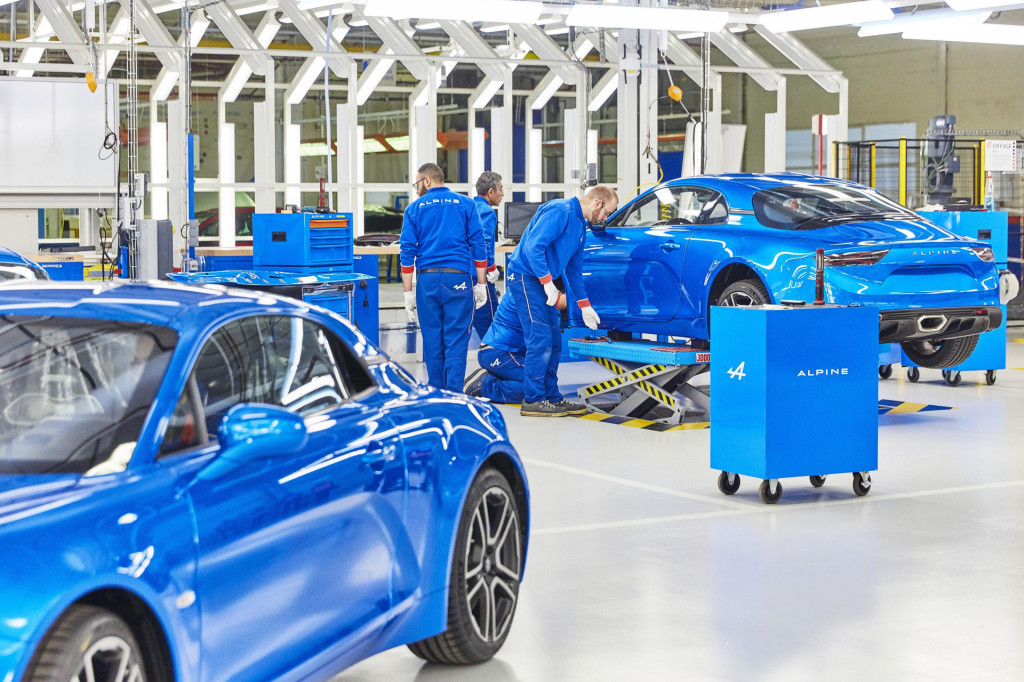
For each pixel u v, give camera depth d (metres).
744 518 6.43
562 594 5.04
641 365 10.22
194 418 3.04
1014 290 9.73
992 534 6.09
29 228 13.88
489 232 10.89
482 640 4.14
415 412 3.88
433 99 19.00
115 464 2.82
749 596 5.01
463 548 4.00
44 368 3.12
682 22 12.65
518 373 10.76
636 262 10.15
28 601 2.38
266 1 18.77
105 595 2.61
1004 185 16.78
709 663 4.21
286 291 10.87
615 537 6.02
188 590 2.74
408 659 4.27
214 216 19.36
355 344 3.88
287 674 3.12
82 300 3.42
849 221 9.26
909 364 12.17
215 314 3.34
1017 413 10.12
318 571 3.25
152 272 11.91
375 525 3.51
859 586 5.16
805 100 24.72
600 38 19.36
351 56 18.52
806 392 6.70
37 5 17.08
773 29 13.12
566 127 19.41
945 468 7.83
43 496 2.65
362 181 18.89
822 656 4.28
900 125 22.86
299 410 3.42
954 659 4.25
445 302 10.03
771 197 9.51
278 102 19.03
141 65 17.83
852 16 12.44
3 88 13.57
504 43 20.39
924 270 9.02
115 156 14.06
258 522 2.99
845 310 6.76
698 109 21.36
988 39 14.00
